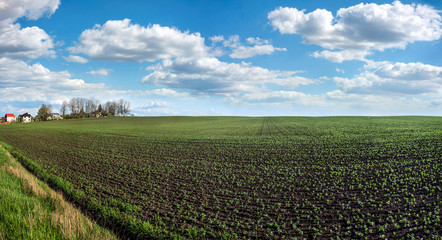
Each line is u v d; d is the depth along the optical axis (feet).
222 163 73.26
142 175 60.29
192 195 46.24
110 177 58.54
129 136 151.64
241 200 43.73
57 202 37.42
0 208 30.81
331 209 39.37
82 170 65.57
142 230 32.19
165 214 37.09
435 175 53.93
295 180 55.16
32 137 155.53
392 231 31.94
